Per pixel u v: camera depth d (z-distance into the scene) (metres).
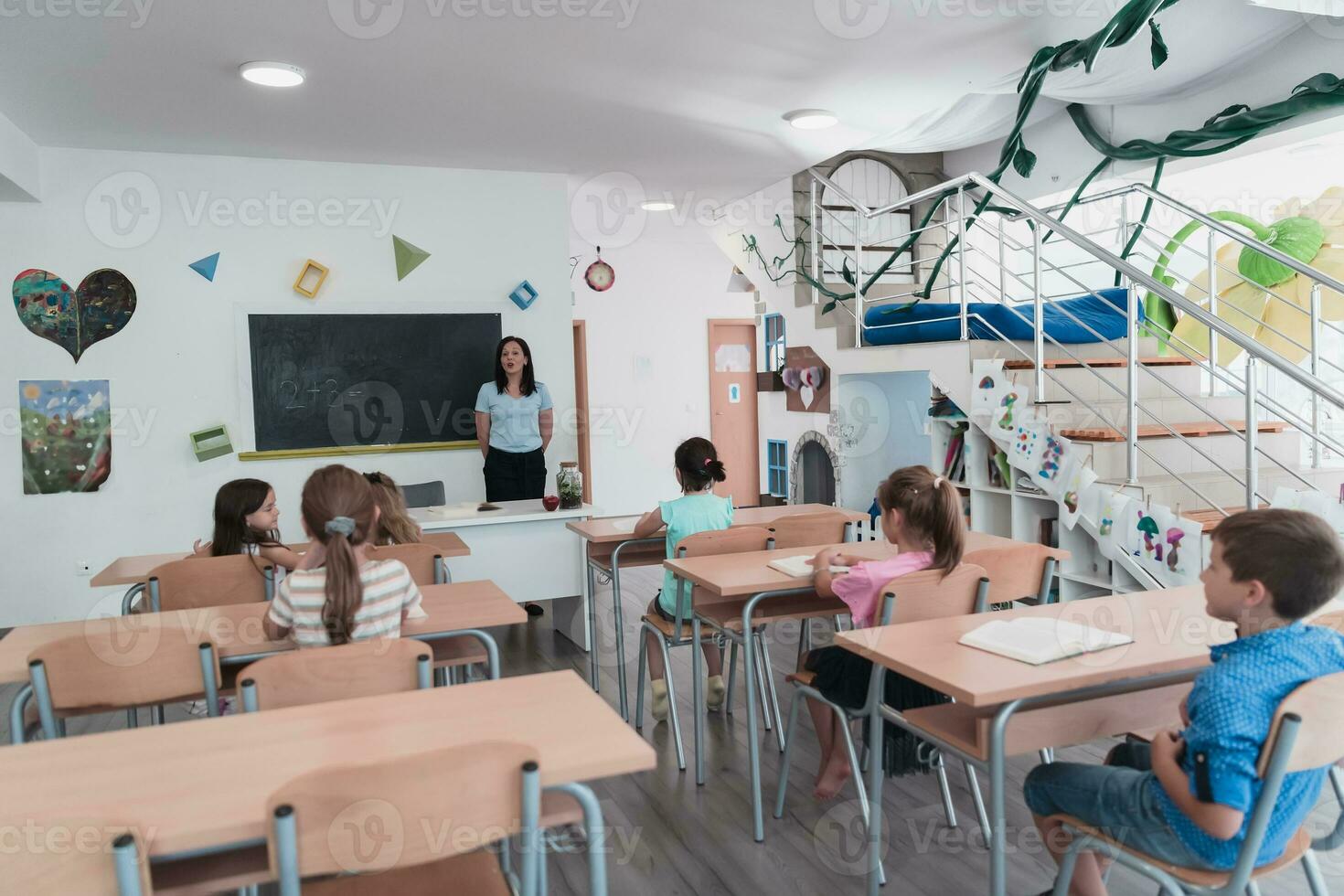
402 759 1.25
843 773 2.63
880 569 2.41
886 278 6.50
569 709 1.69
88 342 4.94
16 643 2.19
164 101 4.09
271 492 3.06
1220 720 1.43
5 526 4.88
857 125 4.84
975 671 1.76
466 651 2.60
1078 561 4.15
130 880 1.18
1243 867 1.46
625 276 8.80
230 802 1.33
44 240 4.84
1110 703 1.92
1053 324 4.79
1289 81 4.46
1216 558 1.58
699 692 2.94
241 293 5.19
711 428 9.15
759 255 6.63
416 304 5.50
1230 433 4.29
